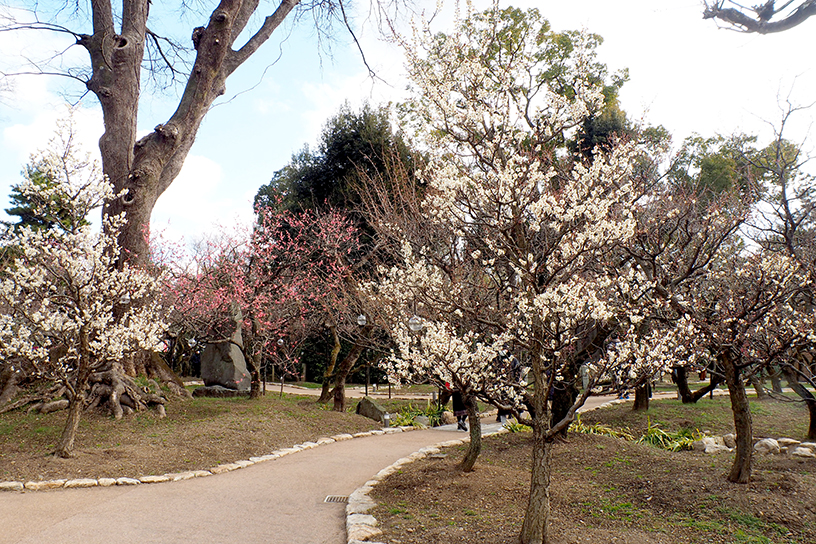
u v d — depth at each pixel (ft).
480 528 19.85
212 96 49.52
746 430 22.50
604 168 21.20
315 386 85.05
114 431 35.53
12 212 79.61
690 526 19.26
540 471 18.33
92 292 30.17
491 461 31.45
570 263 19.85
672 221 31.17
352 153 75.97
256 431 39.04
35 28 44.83
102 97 46.55
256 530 20.61
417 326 25.70
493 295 29.73
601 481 25.70
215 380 55.62
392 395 71.97
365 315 44.32
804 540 17.48
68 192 29.14
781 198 27.78
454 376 20.80
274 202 92.22
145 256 44.70
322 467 31.81
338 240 60.23
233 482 27.91
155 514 21.97
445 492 24.34
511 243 20.57
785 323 23.49
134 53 47.55
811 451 28.14
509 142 23.32
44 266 29.73
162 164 45.62
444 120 23.62
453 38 23.89
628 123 60.13
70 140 28.94
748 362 22.82
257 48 52.85
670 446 36.88
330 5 54.49
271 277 55.88
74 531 19.47
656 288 25.34
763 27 25.13
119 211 44.19
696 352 22.71
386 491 25.22
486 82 23.22
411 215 38.65
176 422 39.50
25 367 40.96
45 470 27.04
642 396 47.03
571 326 19.22
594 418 46.60
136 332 31.55
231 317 55.21
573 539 18.49
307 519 22.15
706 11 25.91
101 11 47.24
